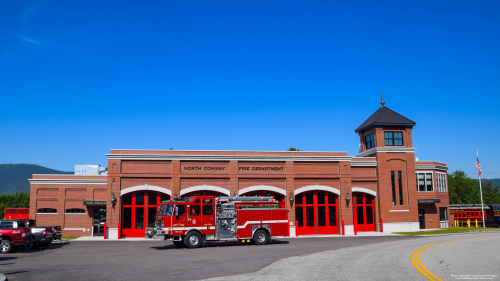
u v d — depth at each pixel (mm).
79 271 14789
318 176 38781
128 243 29734
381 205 40625
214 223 25828
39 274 14172
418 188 46094
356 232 38344
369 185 41125
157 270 14750
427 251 20156
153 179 35781
